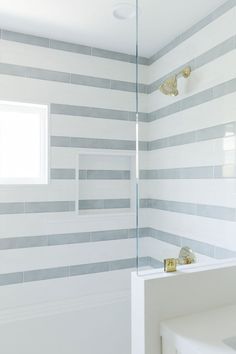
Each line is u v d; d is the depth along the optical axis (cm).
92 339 210
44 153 209
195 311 113
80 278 211
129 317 222
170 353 101
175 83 149
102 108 219
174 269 115
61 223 206
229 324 104
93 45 215
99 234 216
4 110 201
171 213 135
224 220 143
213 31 152
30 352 194
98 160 221
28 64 198
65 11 173
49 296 203
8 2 164
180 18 152
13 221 195
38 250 201
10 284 194
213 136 149
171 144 143
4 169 205
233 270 122
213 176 146
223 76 148
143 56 144
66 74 209
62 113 207
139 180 132
